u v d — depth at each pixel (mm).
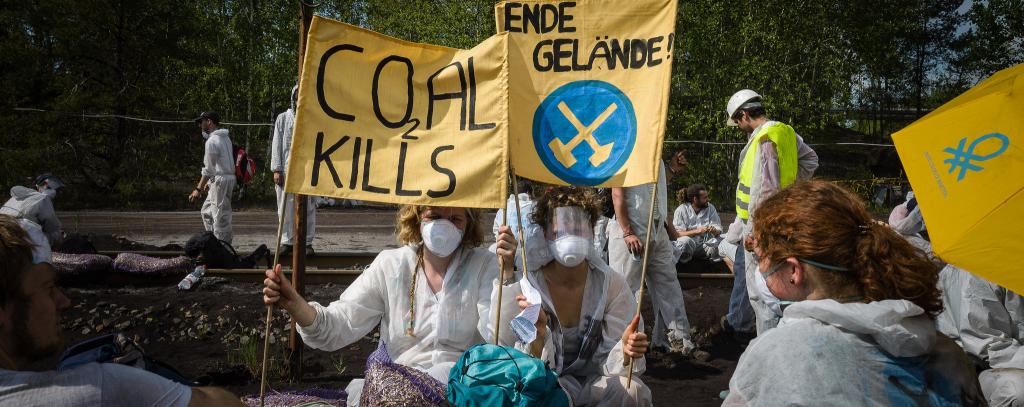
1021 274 1942
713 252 10102
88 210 22719
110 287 8711
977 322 4113
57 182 9578
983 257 1979
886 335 1866
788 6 28547
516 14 3844
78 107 25094
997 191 2041
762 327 5551
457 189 3625
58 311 2004
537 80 3840
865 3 31062
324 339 3859
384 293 4078
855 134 42344
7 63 25453
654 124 3668
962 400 1911
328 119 3670
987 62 39562
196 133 28156
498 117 3607
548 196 3996
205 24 28031
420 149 3678
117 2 26297
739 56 27906
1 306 1860
